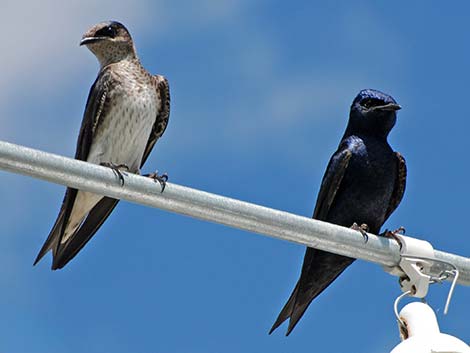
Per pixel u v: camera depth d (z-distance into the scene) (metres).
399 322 7.25
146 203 7.64
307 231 7.98
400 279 8.48
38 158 7.25
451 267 8.40
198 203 7.67
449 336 6.93
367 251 8.27
